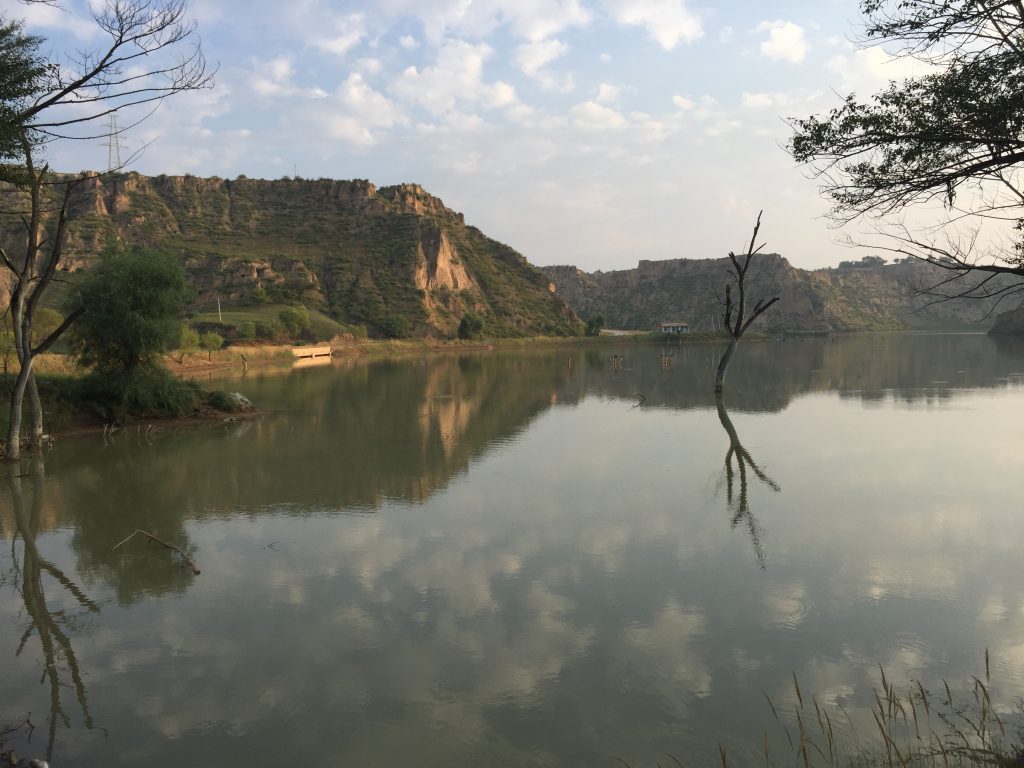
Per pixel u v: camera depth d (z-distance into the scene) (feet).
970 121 22.90
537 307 549.95
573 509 48.98
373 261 482.28
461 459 68.13
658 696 24.00
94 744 21.79
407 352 362.53
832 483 55.57
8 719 23.27
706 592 33.37
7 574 37.17
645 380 165.07
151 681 25.68
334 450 73.56
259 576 36.37
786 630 29.09
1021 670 25.26
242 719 23.07
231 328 312.29
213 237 484.33
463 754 20.85
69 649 28.40
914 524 44.01
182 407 97.30
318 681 25.40
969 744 20.31
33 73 31.73
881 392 124.16
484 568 37.09
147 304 90.22
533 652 27.40
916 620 29.84
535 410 108.58
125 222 450.30
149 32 28.04
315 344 329.52
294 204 554.05
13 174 53.36
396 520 46.70
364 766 20.40
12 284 146.61
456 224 632.38
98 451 73.26
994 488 52.75
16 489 56.59
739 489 54.24
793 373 175.63
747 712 22.88
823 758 20.15
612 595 33.14
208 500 52.60
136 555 40.09
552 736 21.72
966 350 267.80
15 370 105.29
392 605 32.27
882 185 24.64
